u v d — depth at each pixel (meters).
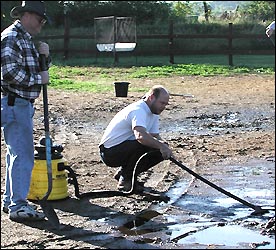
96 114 11.96
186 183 6.90
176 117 11.70
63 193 6.11
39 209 5.80
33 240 5.01
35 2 5.34
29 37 5.34
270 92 15.56
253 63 24.09
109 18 24.33
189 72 20.52
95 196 6.29
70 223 5.46
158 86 6.32
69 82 17.36
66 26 25.36
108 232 5.25
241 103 13.66
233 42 29.45
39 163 6.02
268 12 33.66
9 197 5.74
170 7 37.19
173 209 5.93
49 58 5.57
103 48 24.66
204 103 13.59
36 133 10.02
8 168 5.70
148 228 5.37
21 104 5.39
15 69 5.20
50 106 12.80
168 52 24.67
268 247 4.91
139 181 6.82
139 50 28.34
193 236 5.17
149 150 6.34
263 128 10.59
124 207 5.96
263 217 5.70
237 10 35.84
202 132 10.20
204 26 30.41
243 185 6.80
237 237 5.14
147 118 6.30
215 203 6.14
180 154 8.41
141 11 34.06
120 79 18.59
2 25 31.45
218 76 19.69
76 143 9.23
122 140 6.39
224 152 8.54
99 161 7.96
